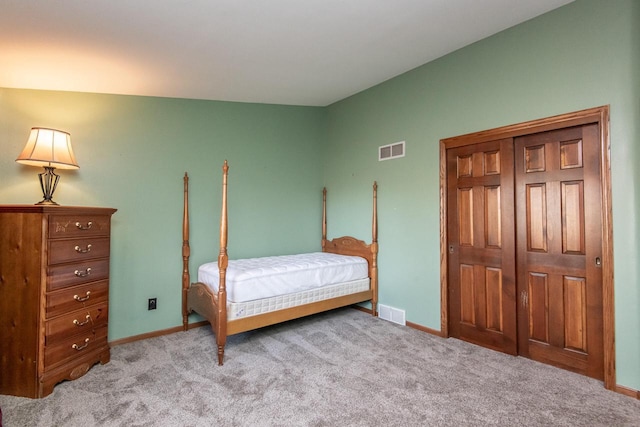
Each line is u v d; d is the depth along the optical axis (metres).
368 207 3.99
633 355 2.12
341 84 3.71
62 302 2.27
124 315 3.08
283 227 4.22
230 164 3.78
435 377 2.37
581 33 2.33
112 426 1.81
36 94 2.77
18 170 2.68
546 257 2.59
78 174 2.89
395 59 3.14
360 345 2.98
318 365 2.57
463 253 3.10
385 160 3.77
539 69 2.55
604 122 2.23
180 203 3.43
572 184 2.45
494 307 2.88
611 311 2.20
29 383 2.11
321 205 4.60
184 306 3.38
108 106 3.05
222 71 2.96
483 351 2.84
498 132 2.79
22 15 1.90
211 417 1.90
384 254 3.78
